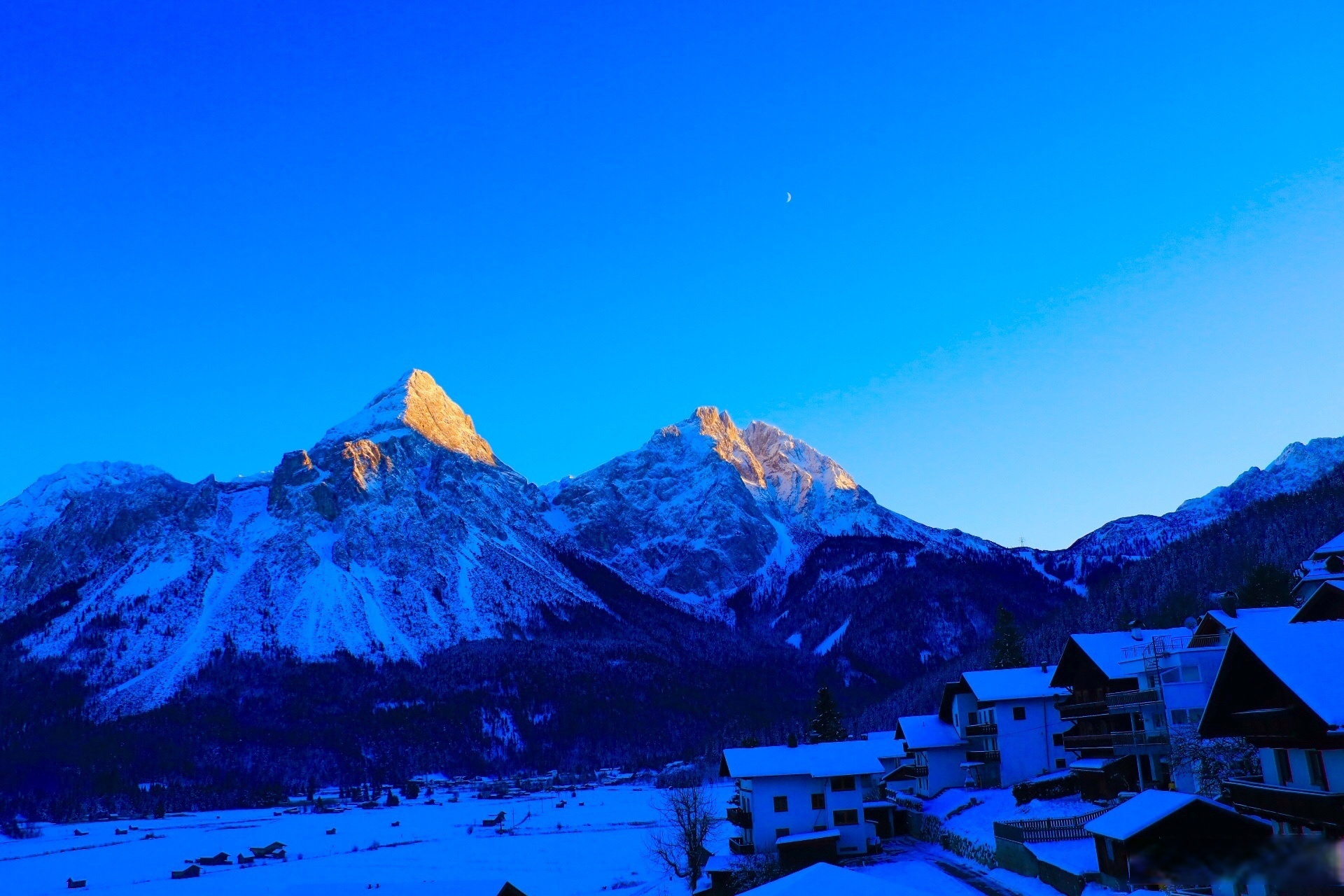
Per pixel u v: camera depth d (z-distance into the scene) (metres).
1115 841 49.31
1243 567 178.62
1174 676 67.12
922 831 85.06
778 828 80.00
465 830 171.50
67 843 184.12
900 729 104.00
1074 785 79.00
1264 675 41.19
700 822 91.50
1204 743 59.66
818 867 44.97
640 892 89.31
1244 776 49.62
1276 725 40.62
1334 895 38.34
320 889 112.94
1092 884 51.78
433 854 139.00
